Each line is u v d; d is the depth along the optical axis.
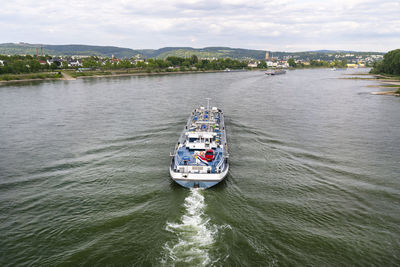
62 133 52.44
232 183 33.34
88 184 32.78
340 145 46.97
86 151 43.22
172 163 35.56
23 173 35.41
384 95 109.56
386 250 22.44
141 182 33.41
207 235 24.03
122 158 40.50
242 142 48.31
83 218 26.23
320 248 22.59
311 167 37.97
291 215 27.03
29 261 21.00
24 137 50.03
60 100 89.94
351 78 195.00
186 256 21.66
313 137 51.31
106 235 23.92
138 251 22.14
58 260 21.12
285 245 22.91
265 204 28.86
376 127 58.75
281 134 53.12
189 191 31.38
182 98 95.50
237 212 27.44
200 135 40.47
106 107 78.06
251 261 21.17
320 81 175.75
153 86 133.12
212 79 178.50
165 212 27.36
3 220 25.78
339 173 36.25
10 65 167.38
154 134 51.97
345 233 24.47
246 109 77.56
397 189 32.16
